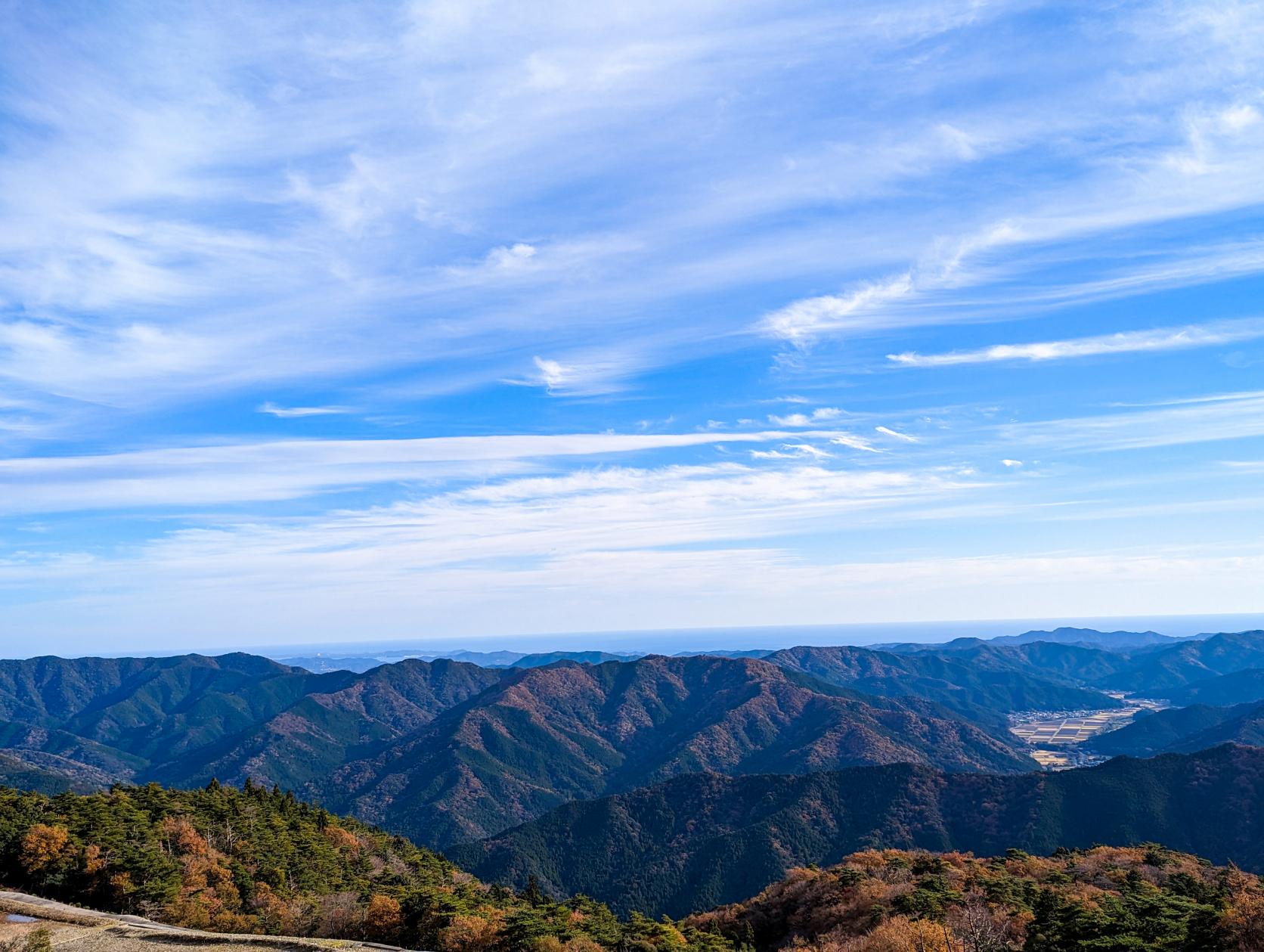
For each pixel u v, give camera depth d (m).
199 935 76.00
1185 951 65.44
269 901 103.88
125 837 110.62
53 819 111.19
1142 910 76.56
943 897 93.19
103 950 70.19
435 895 103.44
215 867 107.56
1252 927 63.88
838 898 107.06
